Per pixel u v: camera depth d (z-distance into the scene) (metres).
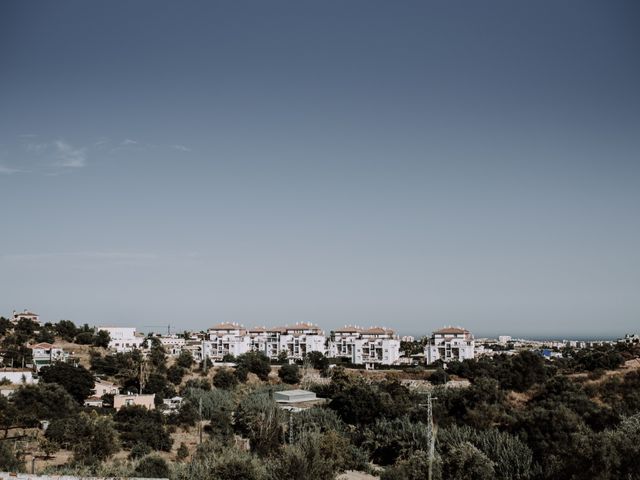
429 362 172.25
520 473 61.22
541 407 85.31
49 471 49.50
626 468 41.31
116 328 185.25
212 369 147.62
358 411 96.44
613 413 77.00
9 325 152.75
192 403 107.50
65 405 90.25
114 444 74.31
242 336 195.38
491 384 101.81
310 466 42.50
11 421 80.12
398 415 94.56
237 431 92.88
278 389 132.38
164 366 136.62
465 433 74.12
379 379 139.00
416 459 56.19
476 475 55.09
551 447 65.00
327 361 164.75
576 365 129.50
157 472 53.94
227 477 42.97
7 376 106.00
